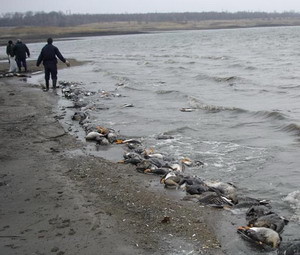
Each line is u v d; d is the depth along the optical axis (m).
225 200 7.25
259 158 9.80
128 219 6.35
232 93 19.22
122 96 18.88
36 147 10.27
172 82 23.38
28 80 23.66
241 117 14.12
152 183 8.20
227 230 6.19
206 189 7.66
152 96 18.86
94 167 8.82
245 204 7.07
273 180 8.38
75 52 56.41
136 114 15.04
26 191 7.41
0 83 22.12
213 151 10.51
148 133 12.38
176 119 14.12
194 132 12.44
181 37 97.19
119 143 11.14
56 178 8.08
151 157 9.66
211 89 20.55
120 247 5.54
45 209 6.65
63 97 17.83
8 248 5.48
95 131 11.75
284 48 50.75
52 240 5.69
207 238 5.87
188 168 9.27
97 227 6.06
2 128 12.02
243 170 9.05
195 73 26.98
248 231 5.95
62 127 12.38
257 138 11.55
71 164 9.01
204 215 6.68
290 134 11.80
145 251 5.46
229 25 193.75
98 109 15.92
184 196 7.54
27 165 8.86
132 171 8.83
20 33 131.12
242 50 50.19
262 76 24.70
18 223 6.18
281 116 13.59
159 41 81.44
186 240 5.79
